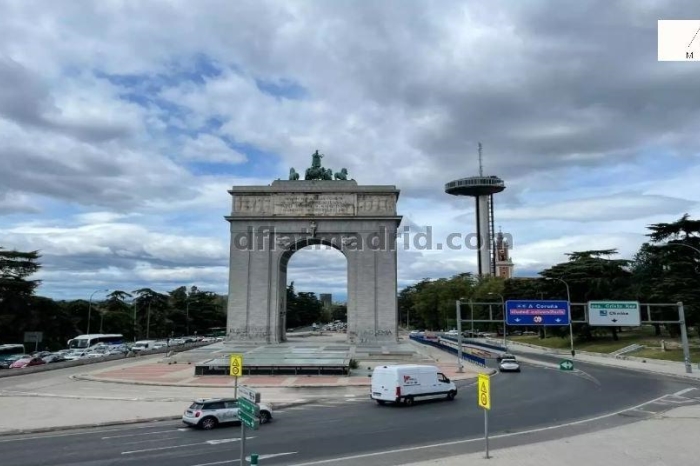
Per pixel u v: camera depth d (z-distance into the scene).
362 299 82.81
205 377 56.47
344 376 56.62
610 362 79.31
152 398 43.16
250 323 83.06
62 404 40.25
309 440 27.86
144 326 146.38
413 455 24.30
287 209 85.50
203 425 31.30
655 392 45.75
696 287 79.56
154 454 25.09
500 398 42.78
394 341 81.50
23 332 96.25
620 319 62.12
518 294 129.38
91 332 129.62
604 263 99.50
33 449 26.52
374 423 32.53
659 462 22.72
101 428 32.25
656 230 85.12
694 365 69.75
